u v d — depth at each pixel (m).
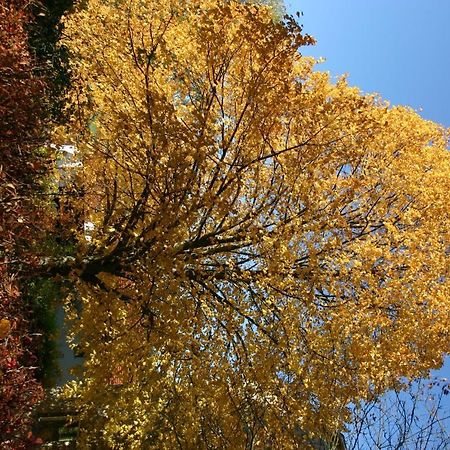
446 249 7.02
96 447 7.53
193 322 5.98
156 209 5.73
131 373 6.12
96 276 6.42
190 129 5.39
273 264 5.72
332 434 5.95
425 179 6.98
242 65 5.85
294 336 5.90
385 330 6.28
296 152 6.02
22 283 6.57
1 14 5.70
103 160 6.44
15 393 4.98
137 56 6.08
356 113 5.93
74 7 8.07
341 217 5.96
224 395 5.93
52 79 7.20
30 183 5.95
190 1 6.33
